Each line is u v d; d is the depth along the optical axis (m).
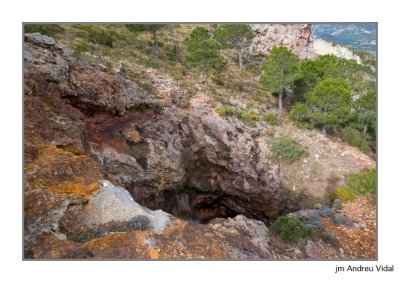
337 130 18.80
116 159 9.38
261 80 19.50
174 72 18.22
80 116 8.98
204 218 14.75
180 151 12.20
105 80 10.25
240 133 15.02
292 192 14.08
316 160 15.05
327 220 9.98
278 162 14.91
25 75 7.81
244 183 13.84
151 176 10.66
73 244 5.14
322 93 16.56
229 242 6.30
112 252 5.00
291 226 8.08
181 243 5.57
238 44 25.45
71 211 5.90
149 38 24.42
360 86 21.66
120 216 5.95
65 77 9.05
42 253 4.86
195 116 14.13
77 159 7.07
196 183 13.86
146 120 11.77
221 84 19.94
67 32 17.20
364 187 11.91
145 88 14.03
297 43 31.27
